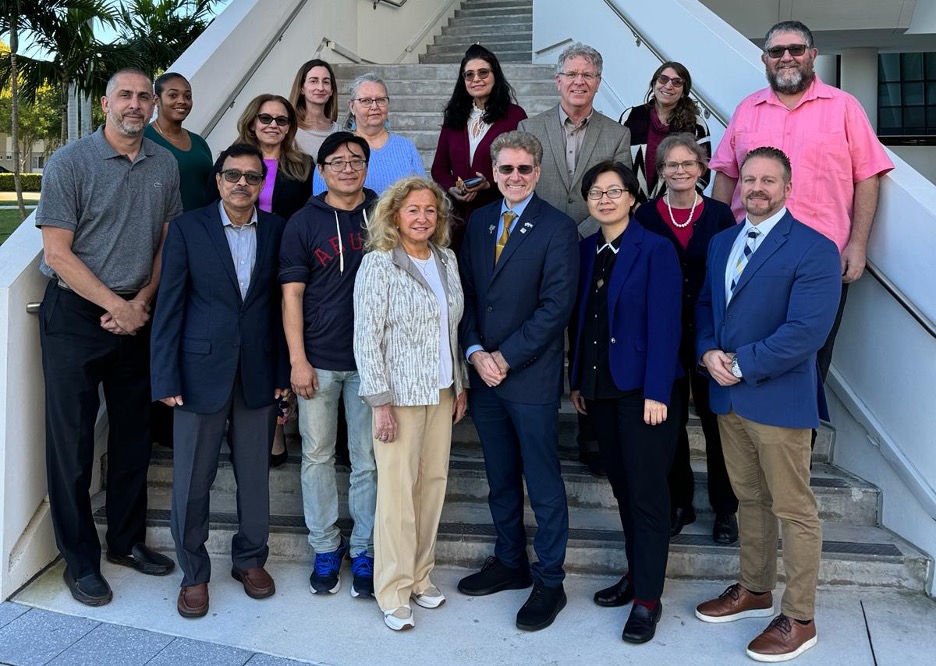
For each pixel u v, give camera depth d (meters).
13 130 9.48
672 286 2.80
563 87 3.50
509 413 2.97
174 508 3.01
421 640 2.86
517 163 2.88
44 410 3.35
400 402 2.86
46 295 3.12
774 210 2.67
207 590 3.11
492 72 3.78
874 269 3.31
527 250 2.90
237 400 3.07
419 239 2.89
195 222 2.99
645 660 2.73
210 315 2.97
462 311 3.03
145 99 3.06
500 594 3.18
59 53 9.15
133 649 2.80
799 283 2.60
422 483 3.04
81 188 3.01
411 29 9.11
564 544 2.99
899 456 3.27
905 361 3.25
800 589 2.72
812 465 3.79
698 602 3.10
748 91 4.37
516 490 3.15
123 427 3.29
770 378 2.66
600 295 2.90
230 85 5.44
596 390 2.88
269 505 3.48
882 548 3.22
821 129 3.26
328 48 7.21
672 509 3.40
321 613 3.04
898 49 8.02
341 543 3.38
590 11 6.55
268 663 2.71
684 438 3.31
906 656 2.72
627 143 3.57
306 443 3.15
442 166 4.01
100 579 3.15
